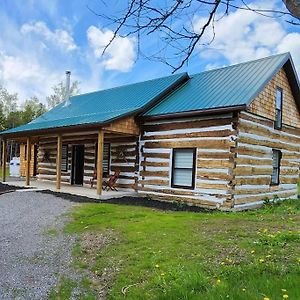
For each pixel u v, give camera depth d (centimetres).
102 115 1380
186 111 1173
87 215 928
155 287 425
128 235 689
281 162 1402
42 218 897
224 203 1093
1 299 417
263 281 399
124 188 1414
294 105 1495
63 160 1778
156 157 1302
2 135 1772
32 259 569
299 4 208
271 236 608
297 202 1335
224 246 574
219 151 1119
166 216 921
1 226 809
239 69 1392
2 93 4806
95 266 528
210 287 399
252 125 1177
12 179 2020
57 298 420
